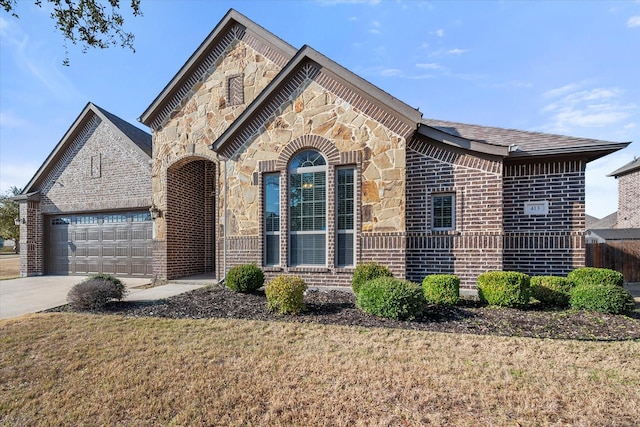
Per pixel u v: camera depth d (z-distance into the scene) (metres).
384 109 8.76
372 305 6.49
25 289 11.06
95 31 6.48
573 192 8.70
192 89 12.18
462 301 7.45
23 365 4.64
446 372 4.20
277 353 4.87
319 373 4.23
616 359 4.51
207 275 13.30
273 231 9.81
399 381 3.98
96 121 14.84
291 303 6.73
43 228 15.56
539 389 3.76
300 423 3.22
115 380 4.17
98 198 14.54
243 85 11.59
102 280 8.17
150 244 13.72
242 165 10.17
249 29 11.56
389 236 8.62
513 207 9.12
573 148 8.40
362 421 3.21
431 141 9.07
